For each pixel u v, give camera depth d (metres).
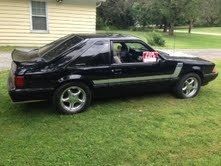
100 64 6.45
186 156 4.87
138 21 48.00
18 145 4.99
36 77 5.85
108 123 5.97
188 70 7.51
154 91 7.45
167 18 41.81
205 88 8.89
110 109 6.73
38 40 17.03
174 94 7.86
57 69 6.02
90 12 17.92
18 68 5.78
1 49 15.07
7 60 12.18
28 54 6.72
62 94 6.19
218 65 13.58
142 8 47.72
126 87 6.88
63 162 4.55
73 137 5.33
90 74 6.34
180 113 6.68
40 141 5.15
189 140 5.40
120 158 4.72
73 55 6.24
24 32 16.59
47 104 6.87
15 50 7.27
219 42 31.81
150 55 7.06
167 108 6.96
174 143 5.27
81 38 6.62
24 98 5.88
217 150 5.10
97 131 5.60
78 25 17.81
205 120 6.36
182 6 40.53
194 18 44.25
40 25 16.91
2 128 5.59
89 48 6.38
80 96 6.45
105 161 4.62
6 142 5.07
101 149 4.96
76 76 6.19
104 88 6.62
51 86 6.02
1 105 6.72
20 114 6.25
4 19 16.03
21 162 4.51
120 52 6.85
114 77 6.63
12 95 5.80
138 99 7.50
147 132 5.65
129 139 5.35
